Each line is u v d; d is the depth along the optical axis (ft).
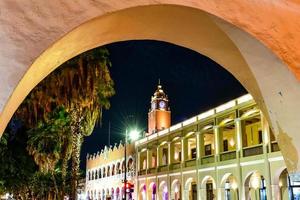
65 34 10.31
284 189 79.77
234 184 94.22
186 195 109.29
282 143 16.25
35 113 52.08
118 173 169.48
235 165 87.61
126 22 13.28
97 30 12.59
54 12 10.29
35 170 61.21
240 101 85.66
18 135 50.08
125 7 11.22
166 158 132.16
